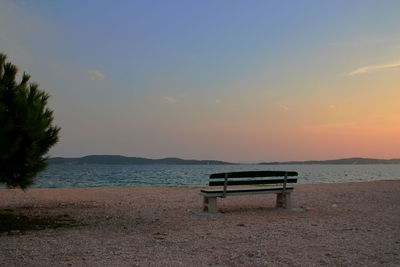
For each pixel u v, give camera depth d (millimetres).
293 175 11508
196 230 7996
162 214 10375
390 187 19094
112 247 6410
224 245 6594
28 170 8750
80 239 7059
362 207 11891
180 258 5727
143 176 66562
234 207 12023
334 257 5855
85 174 78875
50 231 7914
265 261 5605
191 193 16391
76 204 12609
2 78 8688
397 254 6043
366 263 5547
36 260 5559
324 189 18203
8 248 6305
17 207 11852
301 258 5785
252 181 10859
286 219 9500
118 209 11383
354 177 61438
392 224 8781
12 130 8188
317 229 8102
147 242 6809
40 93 9422
